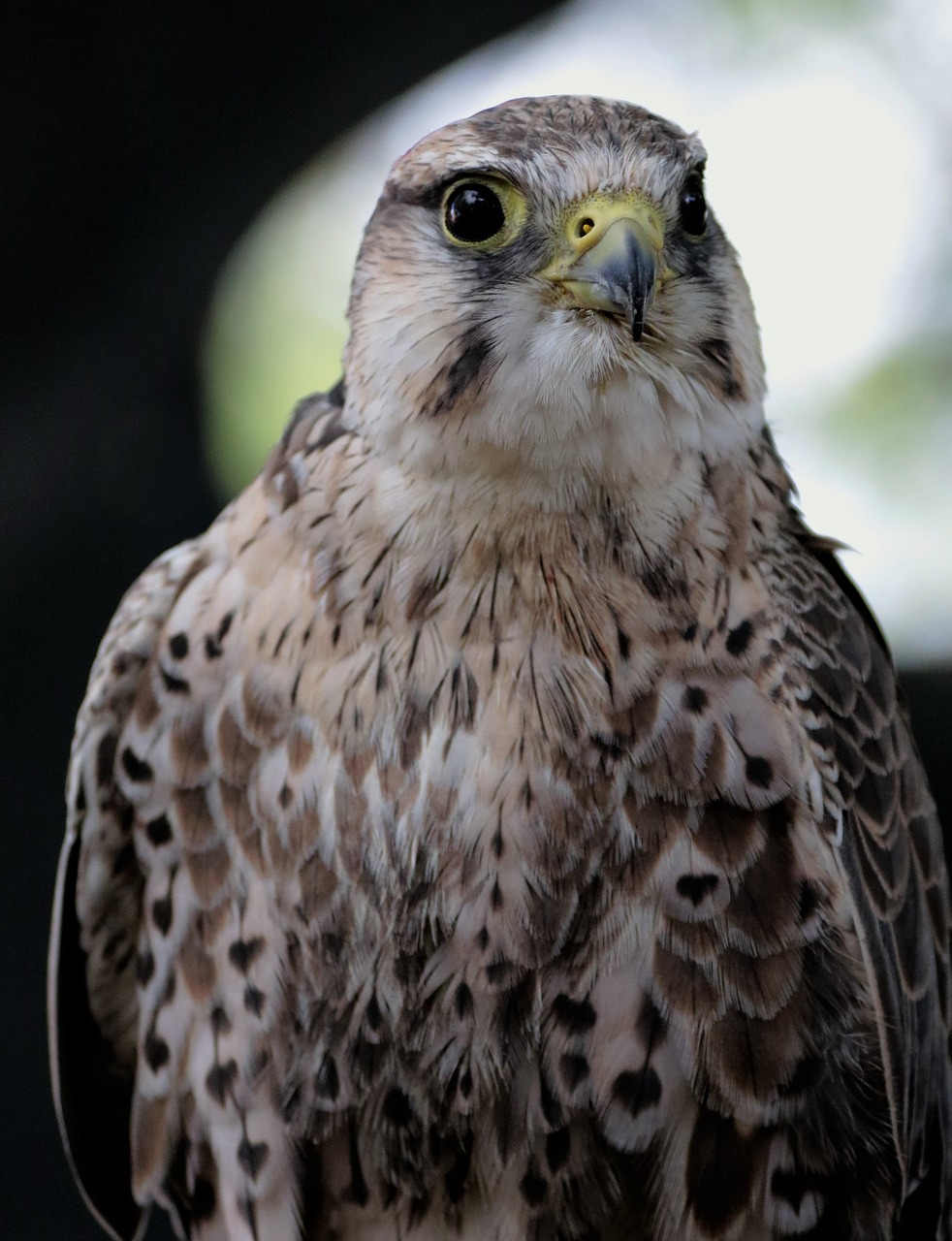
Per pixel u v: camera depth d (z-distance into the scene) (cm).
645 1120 190
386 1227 192
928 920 193
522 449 189
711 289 191
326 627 190
